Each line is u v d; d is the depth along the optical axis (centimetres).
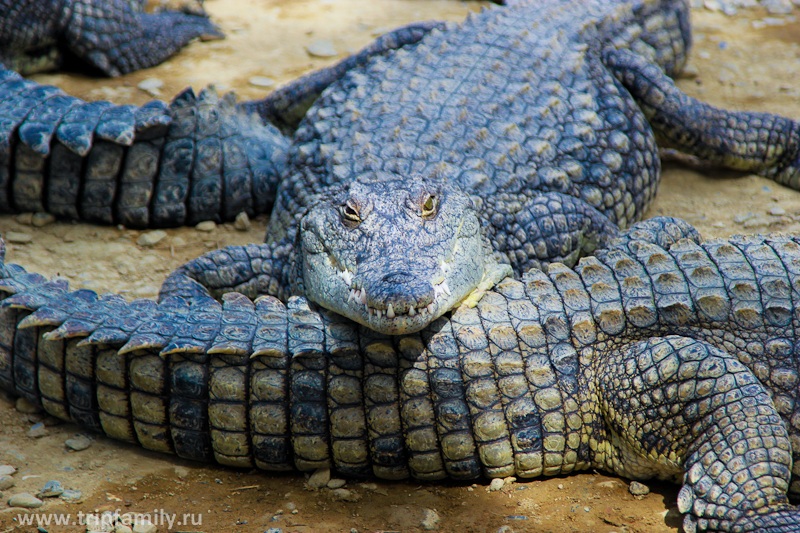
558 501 989
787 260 1090
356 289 1040
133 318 1079
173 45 2456
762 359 1013
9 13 2088
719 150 1852
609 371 1025
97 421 1075
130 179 1595
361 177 1370
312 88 1964
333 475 1050
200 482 1020
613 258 1155
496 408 1004
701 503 914
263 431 1011
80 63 2353
